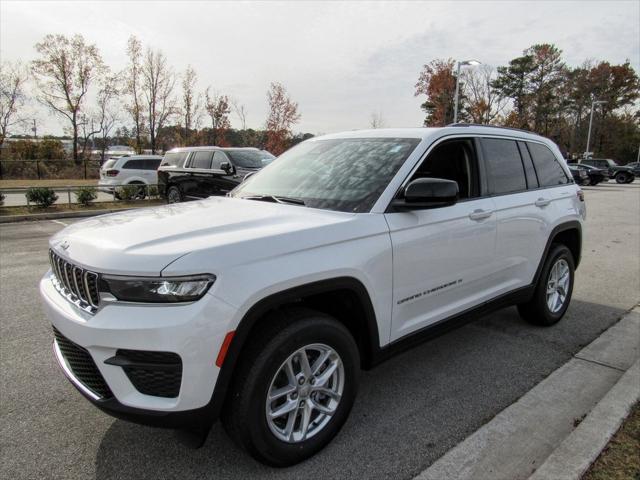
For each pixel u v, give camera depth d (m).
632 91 70.62
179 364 2.13
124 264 2.18
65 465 2.59
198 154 13.48
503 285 3.98
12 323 4.71
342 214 2.85
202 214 2.91
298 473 2.52
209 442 2.80
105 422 3.01
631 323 4.80
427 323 3.25
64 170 35.19
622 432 2.81
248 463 2.60
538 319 4.60
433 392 3.41
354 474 2.51
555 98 62.97
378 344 2.91
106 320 2.17
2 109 38.50
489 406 3.22
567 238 4.98
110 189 16.72
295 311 2.54
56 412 3.12
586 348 4.15
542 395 3.32
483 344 4.28
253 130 37.16
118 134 41.66
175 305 2.13
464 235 3.40
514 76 63.41
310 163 3.66
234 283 2.21
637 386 3.34
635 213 14.73
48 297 2.64
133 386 2.22
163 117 38.12
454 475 2.48
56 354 2.72
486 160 3.82
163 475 2.51
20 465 2.58
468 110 46.28
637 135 71.81
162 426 2.21
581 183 30.06
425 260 3.11
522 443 2.76
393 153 3.31
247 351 2.35
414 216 3.05
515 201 3.96
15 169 34.06
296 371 2.55
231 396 2.32
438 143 3.41
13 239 9.84
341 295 2.75
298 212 2.91
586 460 2.53
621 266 7.34
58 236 2.82
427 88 44.88
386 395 3.36
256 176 3.97
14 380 3.54
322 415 2.67
